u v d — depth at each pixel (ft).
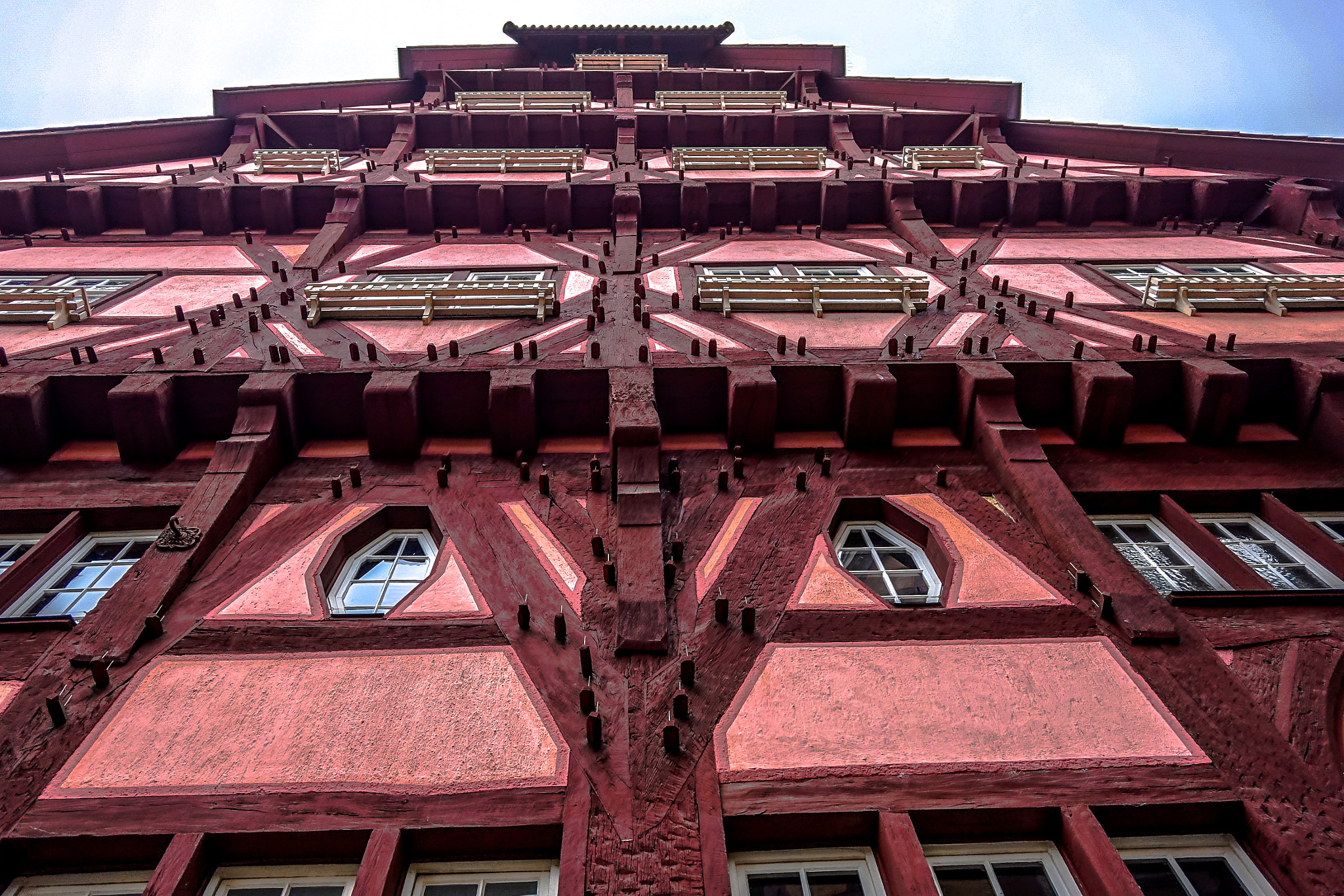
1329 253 37.37
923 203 43.04
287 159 47.73
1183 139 48.75
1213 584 19.42
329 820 13.28
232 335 27.35
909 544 20.77
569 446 23.67
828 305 29.73
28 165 46.01
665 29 75.46
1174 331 28.07
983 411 23.04
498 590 18.26
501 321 29.01
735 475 22.18
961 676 16.01
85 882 13.17
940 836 13.71
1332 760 14.19
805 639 16.88
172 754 14.42
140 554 20.79
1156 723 14.98
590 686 15.76
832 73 72.74
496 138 55.16
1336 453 22.98
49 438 23.24
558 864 13.32
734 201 42.19
